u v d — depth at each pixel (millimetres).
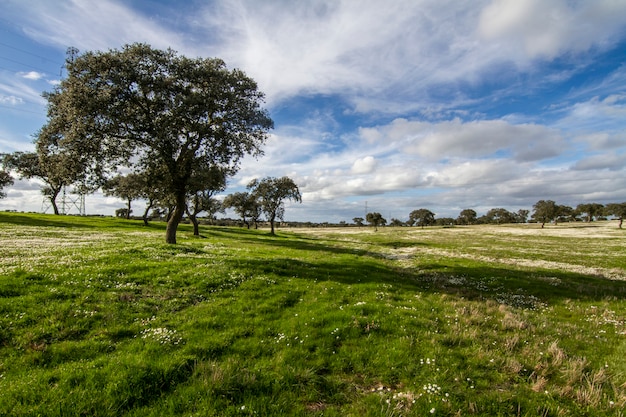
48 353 8188
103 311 10898
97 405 6207
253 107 31781
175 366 7590
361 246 54219
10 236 33281
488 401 6758
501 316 12695
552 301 15984
